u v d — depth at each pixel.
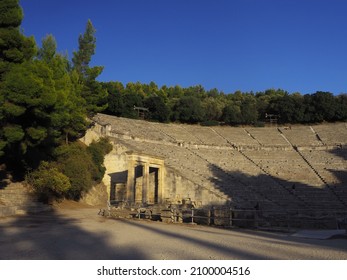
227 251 14.57
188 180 50.03
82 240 16.89
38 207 30.91
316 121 95.94
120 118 74.62
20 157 32.72
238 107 100.88
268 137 81.12
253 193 50.12
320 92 96.06
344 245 17.02
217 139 78.12
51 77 31.23
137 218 29.22
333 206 44.09
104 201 47.53
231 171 59.62
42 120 29.25
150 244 16.16
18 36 28.55
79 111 46.72
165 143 67.25
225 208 29.75
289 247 15.89
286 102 96.94
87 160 43.41
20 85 25.52
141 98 93.88
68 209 34.62
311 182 55.28
